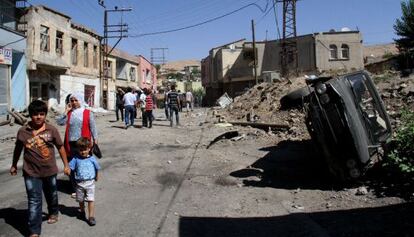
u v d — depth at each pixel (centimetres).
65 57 3316
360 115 793
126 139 1537
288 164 1050
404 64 3428
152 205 728
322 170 934
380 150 855
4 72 2425
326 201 724
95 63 4072
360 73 845
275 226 615
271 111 1916
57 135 598
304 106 918
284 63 4403
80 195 632
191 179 919
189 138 1531
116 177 940
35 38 2834
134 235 585
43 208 710
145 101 1909
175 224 629
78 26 3581
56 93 3256
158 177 940
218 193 804
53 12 3112
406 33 3866
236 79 5553
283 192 800
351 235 562
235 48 5834
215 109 2969
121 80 4947
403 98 1510
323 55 4844
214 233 591
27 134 575
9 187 870
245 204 730
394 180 784
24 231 604
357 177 780
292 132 1480
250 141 1415
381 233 559
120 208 711
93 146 734
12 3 2706
